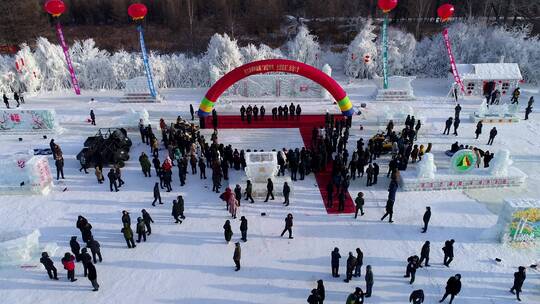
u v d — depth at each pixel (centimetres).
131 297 1477
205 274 1582
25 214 1936
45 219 1902
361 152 2267
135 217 1916
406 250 1697
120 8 5475
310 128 2873
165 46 5019
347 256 1669
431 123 2958
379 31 4988
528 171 2308
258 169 2083
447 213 1936
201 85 3878
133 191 2130
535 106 3306
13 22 4772
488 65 3525
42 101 3475
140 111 2884
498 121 2981
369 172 2120
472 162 2122
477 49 4125
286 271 1595
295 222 1878
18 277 1570
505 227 1700
